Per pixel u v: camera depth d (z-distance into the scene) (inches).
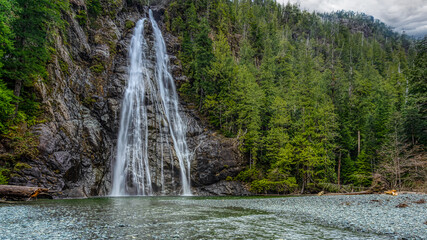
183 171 1660.9
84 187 1232.8
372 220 516.1
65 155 1146.7
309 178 1736.0
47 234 372.2
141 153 1590.8
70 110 1357.0
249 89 1972.2
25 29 1066.7
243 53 2920.8
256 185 1628.9
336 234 412.2
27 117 1112.2
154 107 1811.0
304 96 2119.8
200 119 1994.3
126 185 1466.5
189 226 471.8
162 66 2194.9
